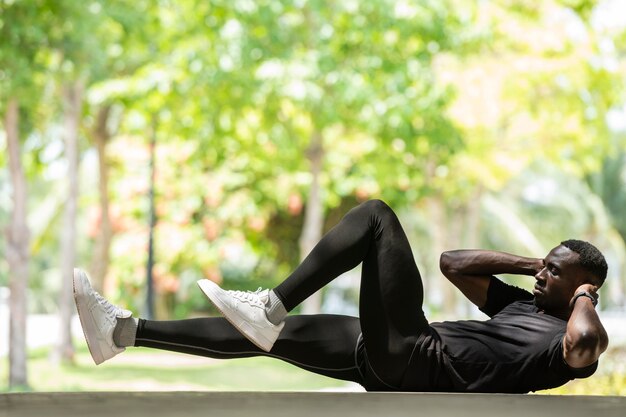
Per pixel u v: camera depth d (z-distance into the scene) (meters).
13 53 12.46
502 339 4.28
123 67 17.23
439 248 25.72
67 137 16.22
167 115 17.11
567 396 4.02
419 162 19.66
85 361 17.45
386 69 14.84
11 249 14.23
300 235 24.69
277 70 14.39
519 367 4.20
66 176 16.41
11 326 13.99
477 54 17.86
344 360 4.42
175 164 21.64
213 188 21.64
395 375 4.26
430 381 4.25
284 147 17.41
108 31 14.83
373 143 18.75
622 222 41.22
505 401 3.83
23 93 13.03
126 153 21.47
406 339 4.22
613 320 31.78
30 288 50.66
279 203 22.47
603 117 20.16
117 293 23.59
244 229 23.23
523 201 42.19
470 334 4.29
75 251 16.64
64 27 12.80
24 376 14.02
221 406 3.67
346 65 14.88
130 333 4.32
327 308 35.00
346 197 23.59
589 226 41.53
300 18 15.53
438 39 15.05
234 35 14.51
